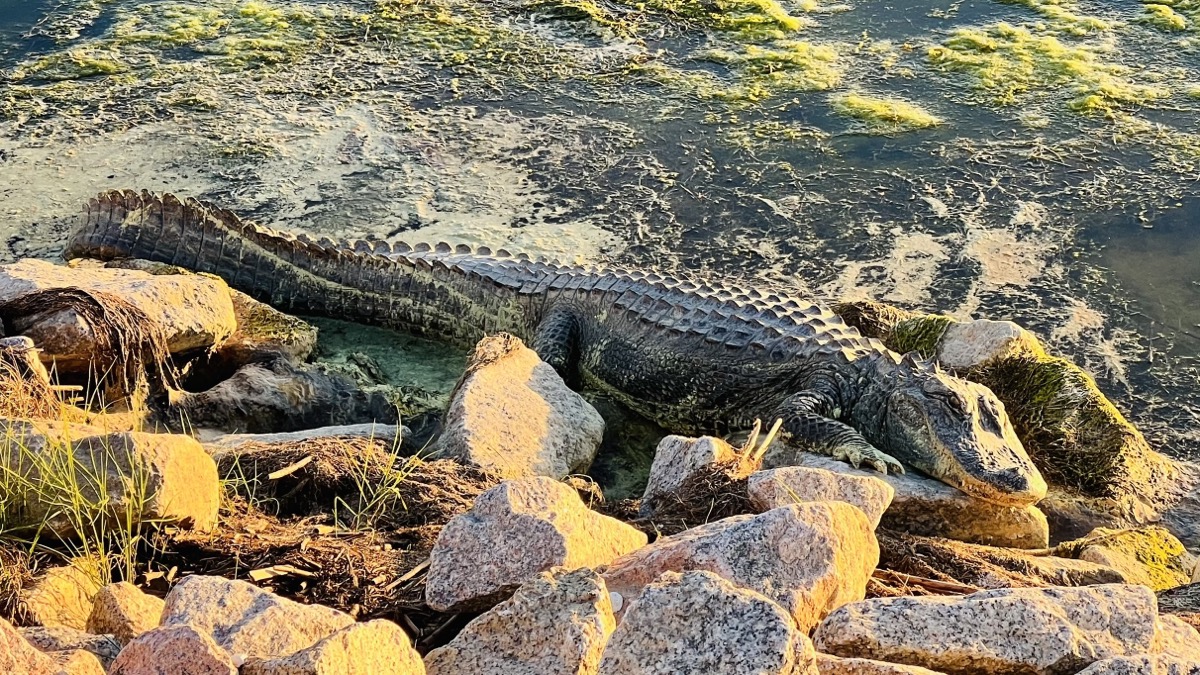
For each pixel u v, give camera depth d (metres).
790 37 5.39
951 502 3.07
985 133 4.71
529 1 5.69
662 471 2.97
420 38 5.32
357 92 4.90
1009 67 5.11
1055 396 3.40
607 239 4.15
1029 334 3.52
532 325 3.67
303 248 3.81
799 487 2.75
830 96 4.93
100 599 2.35
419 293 3.76
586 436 3.27
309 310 3.82
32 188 4.29
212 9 5.55
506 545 2.45
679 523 2.82
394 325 3.80
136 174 4.38
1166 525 3.23
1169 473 3.36
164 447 2.58
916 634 2.29
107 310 3.15
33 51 5.12
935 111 4.84
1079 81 5.02
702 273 4.01
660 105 4.87
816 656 2.22
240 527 2.71
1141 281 4.02
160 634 2.15
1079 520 3.23
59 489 2.52
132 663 2.13
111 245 3.82
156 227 3.84
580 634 2.22
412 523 2.82
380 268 3.78
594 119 4.77
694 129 4.72
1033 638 2.30
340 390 3.42
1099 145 4.64
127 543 2.53
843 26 5.51
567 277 3.69
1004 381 3.46
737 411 3.40
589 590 2.28
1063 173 4.49
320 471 2.89
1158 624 2.37
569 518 2.49
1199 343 3.79
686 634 2.13
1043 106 4.88
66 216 4.15
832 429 3.20
